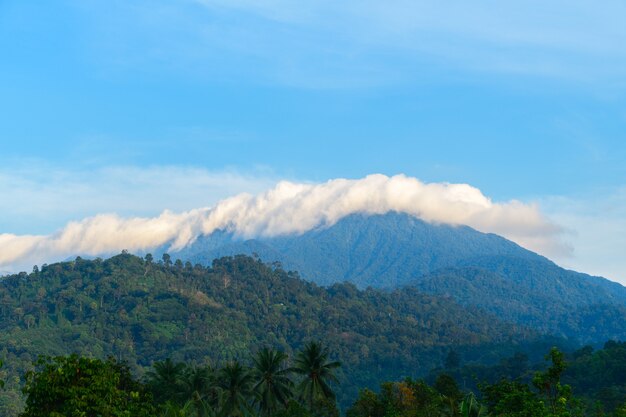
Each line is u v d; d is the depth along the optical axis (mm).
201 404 76250
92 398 35938
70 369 36562
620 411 49312
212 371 96250
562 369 49594
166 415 50469
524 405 54344
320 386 93688
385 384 100812
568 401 50594
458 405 86125
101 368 38312
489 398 71938
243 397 87875
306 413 78188
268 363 91812
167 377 93438
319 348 95438
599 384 175000
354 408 102438
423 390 103250
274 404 90125
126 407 40500
